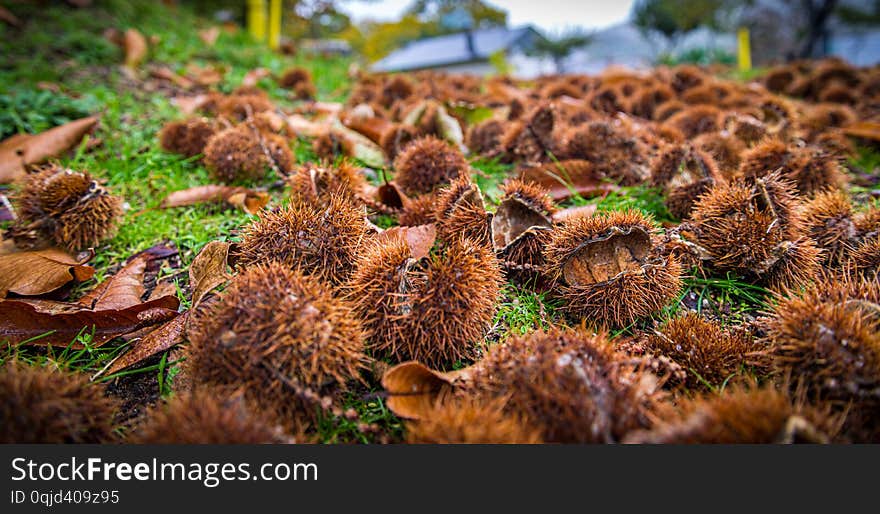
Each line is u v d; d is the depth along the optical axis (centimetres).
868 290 21
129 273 27
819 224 29
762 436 14
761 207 28
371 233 26
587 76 79
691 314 24
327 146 41
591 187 36
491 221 26
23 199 29
